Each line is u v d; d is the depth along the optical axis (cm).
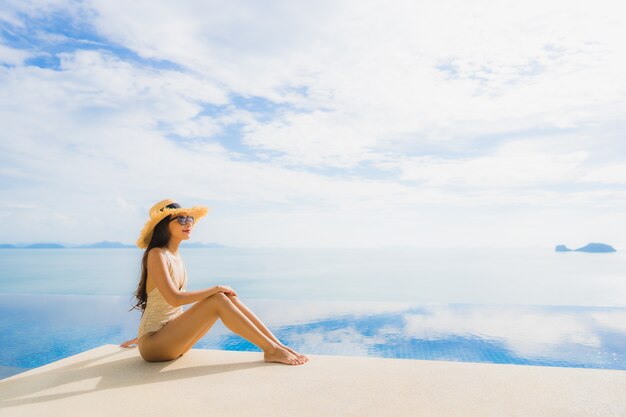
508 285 1246
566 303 913
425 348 469
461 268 1891
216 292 260
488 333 520
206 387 221
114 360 278
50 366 265
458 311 666
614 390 209
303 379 231
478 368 248
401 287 1256
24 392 217
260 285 1305
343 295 1102
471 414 182
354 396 205
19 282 1325
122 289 1139
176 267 272
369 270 1827
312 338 522
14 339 525
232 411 189
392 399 201
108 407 196
